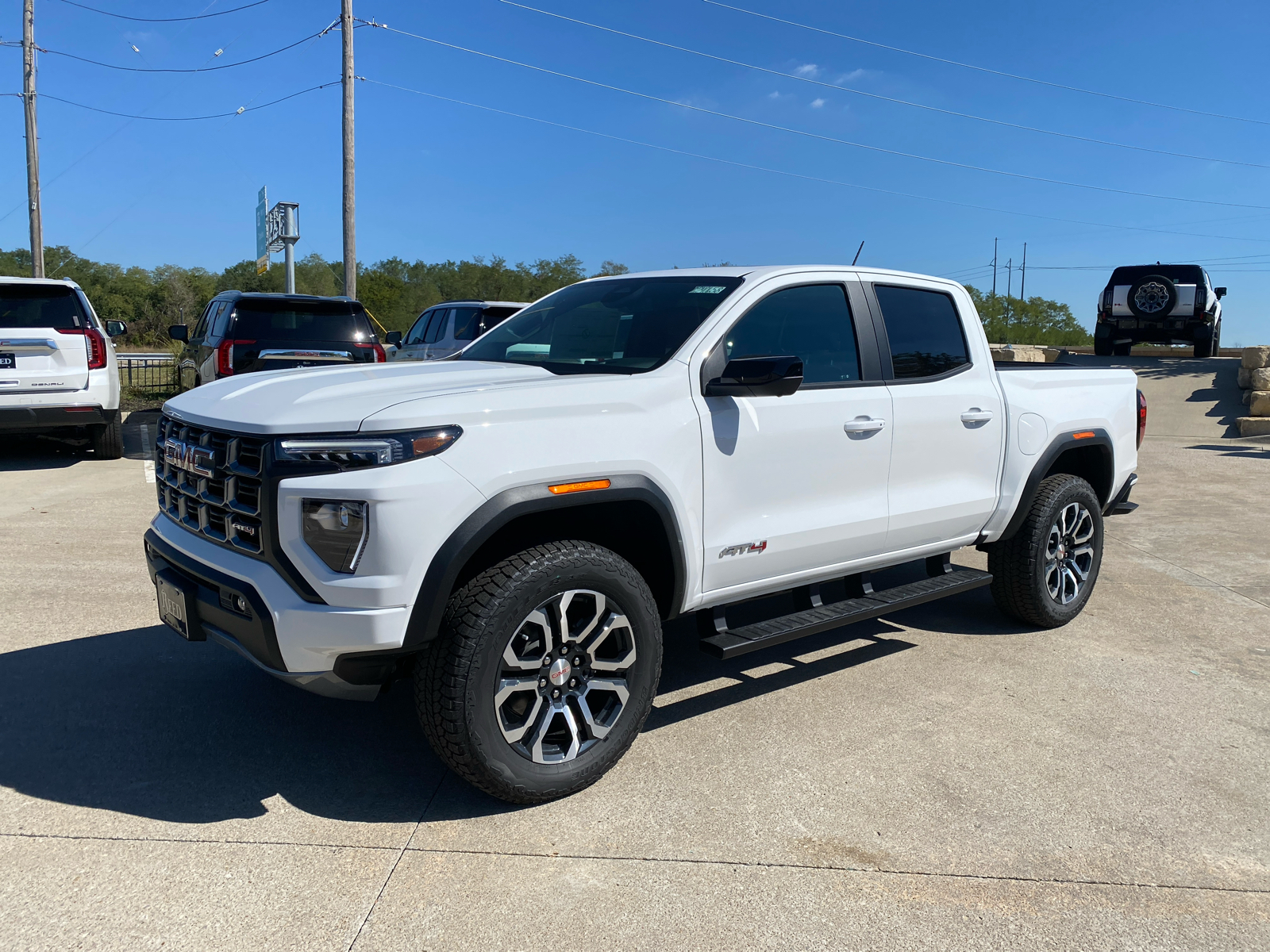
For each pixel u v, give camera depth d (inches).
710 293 145.4
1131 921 97.7
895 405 157.9
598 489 118.6
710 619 139.5
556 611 116.1
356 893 99.3
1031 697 157.8
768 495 140.7
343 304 415.8
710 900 99.7
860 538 154.6
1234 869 107.7
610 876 103.7
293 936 92.0
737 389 130.6
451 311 493.4
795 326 149.6
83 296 372.8
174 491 130.5
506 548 121.4
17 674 157.8
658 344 138.3
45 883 99.5
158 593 131.8
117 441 395.2
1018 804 121.3
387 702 150.7
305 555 105.6
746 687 161.0
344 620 104.8
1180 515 323.6
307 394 115.6
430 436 107.3
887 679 165.5
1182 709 153.7
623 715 124.3
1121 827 116.2
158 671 160.2
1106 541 283.3
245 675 159.6
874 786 125.6
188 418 125.0
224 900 97.4
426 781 124.7
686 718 147.4
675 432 127.6
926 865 107.2
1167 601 219.8
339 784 123.4
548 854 107.7
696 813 117.7
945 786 125.9
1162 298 746.8
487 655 109.4
